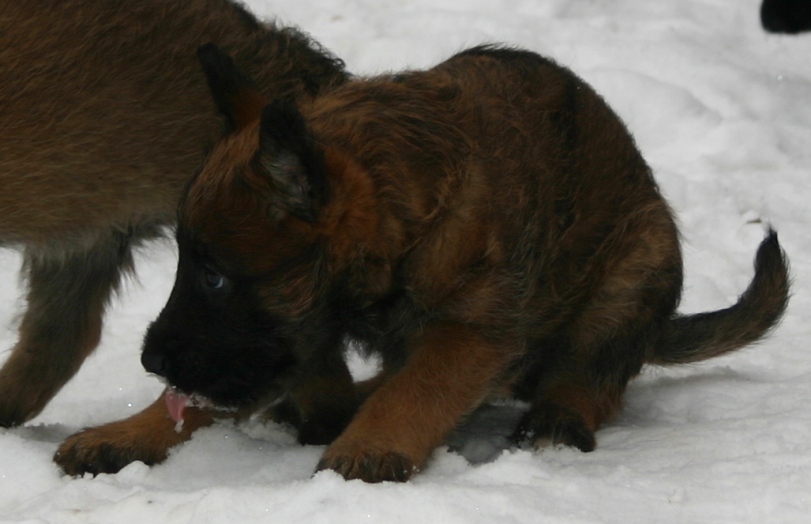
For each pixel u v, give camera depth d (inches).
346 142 270.7
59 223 312.0
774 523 235.6
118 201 315.6
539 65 340.5
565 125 322.7
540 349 330.3
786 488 246.4
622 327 333.4
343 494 241.0
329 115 278.4
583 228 320.8
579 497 248.4
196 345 263.7
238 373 266.4
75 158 305.4
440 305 279.7
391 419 273.7
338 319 278.4
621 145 341.4
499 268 282.7
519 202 290.7
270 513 237.8
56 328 337.7
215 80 277.9
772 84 640.4
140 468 278.7
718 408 333.1
